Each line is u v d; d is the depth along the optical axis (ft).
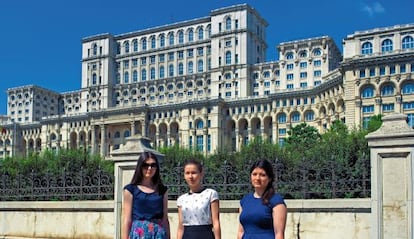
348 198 39.42
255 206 21.27
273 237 20.83
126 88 536.42
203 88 496.23
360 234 36.63
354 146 55.11
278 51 452.35
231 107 440.04
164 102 510.99
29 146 537.65
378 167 34.81
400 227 33.68
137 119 463.01
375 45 351.87
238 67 474.49
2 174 63.52
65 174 54.29
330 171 42.37
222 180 46.57
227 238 42.04
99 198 50.90
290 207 39.34
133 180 23.66
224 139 437.99
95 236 47.39
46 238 50.39
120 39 558.97
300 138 276.41
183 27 526.16
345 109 337.11
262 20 518.37
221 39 489.26
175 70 524.11
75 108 602.85
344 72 339.77
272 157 62.80
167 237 23.66
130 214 23.20
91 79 555.28
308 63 433.07
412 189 33.27
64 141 503.20
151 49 538.06
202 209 24.04
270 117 420.36
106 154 476.95
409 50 314.35
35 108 602.44
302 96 399.85
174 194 46.29
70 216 49.29
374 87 326.44
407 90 316.60
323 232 38.11
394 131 34.40
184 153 85.20
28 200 55.16
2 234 53.36
